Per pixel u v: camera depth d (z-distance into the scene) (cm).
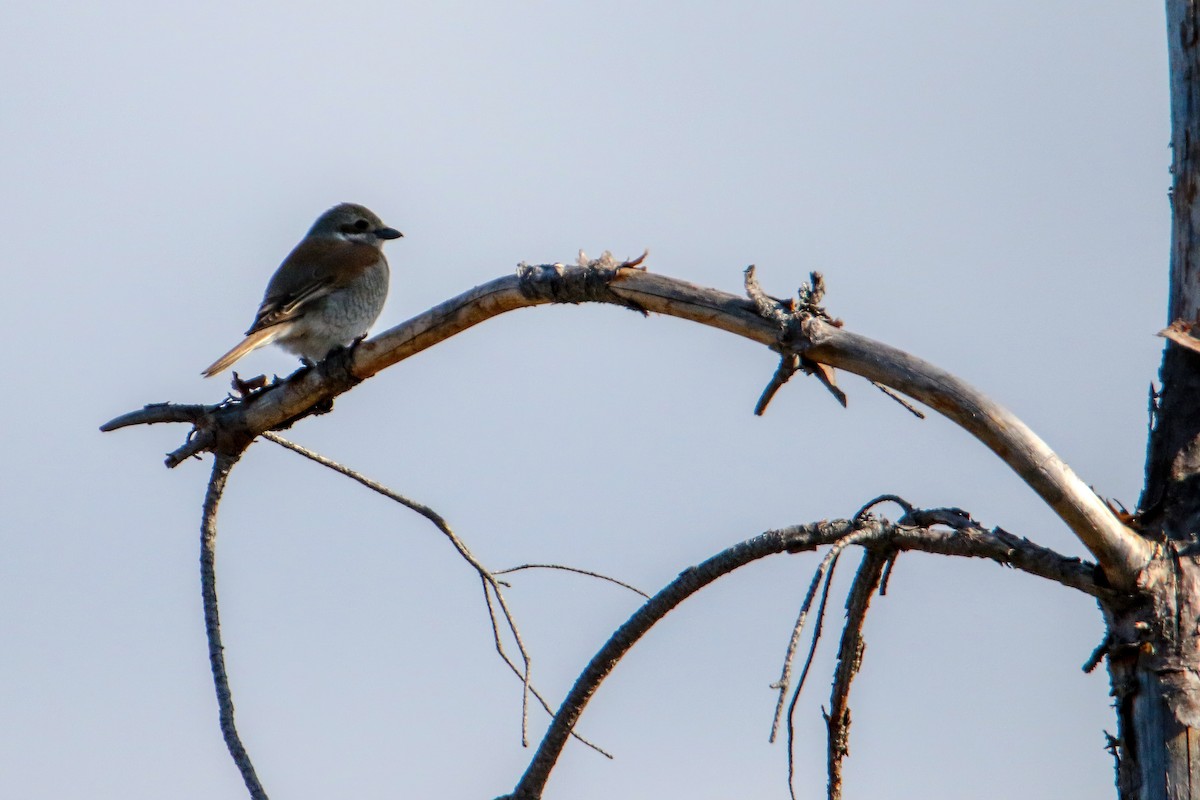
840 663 791
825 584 716
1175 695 686
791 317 752
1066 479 688
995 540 712
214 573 995
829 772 810
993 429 697
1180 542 711
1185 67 787
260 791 893
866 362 737
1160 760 684
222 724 926
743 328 770
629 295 815
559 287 843
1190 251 771
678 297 800
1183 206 781
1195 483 723
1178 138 789
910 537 719
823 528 729
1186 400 745
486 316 893
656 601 765
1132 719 704
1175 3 795
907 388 723
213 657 959
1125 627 708
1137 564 698
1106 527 690
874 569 750
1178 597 700
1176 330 752
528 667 910
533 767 812
